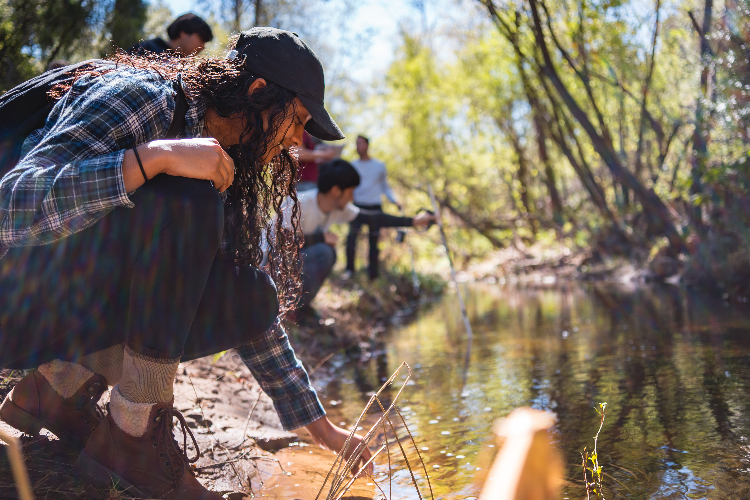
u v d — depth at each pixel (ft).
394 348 15.75
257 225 6.61
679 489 5.89
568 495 5.91
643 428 7.64
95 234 5.35
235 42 6.30
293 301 7.32
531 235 54.90
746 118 23.18
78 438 6.29
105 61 5.92
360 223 27.30
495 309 23.13
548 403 9.15
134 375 5.47
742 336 12.84
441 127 65.10
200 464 6.91
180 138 5.84
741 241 22.99
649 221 33.45
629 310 18.85
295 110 6.17
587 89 29.96
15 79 11.08
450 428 8.34
